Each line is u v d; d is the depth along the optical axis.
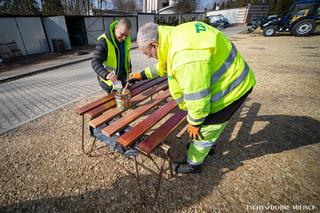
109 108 2.06
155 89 2.61
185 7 29.86
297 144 2.32
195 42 1.09
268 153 2.19
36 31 11.41
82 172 2.00
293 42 10.28
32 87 5.11
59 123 3.03
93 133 2.13
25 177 1.95
